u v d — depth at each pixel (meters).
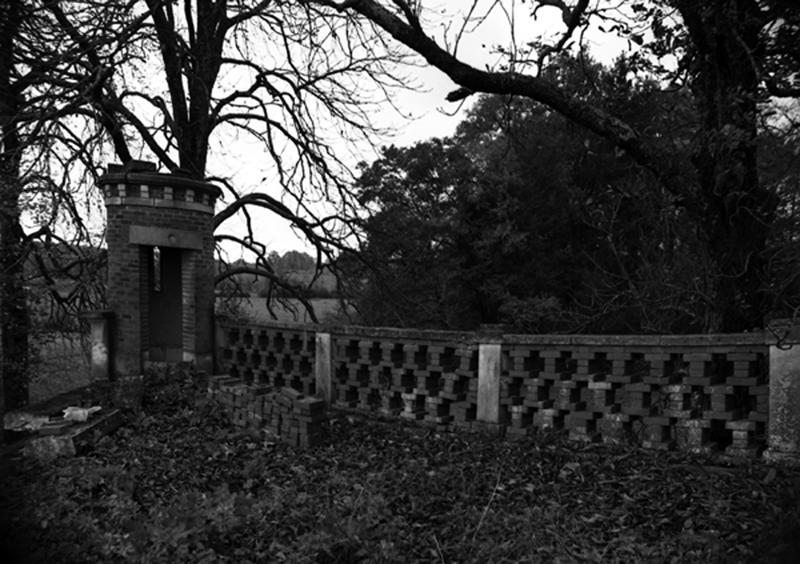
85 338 14.68
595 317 14.52
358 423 8.03
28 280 13.09
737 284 6.79
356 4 7.99
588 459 6.00
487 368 7.12
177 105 15.71
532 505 5.29
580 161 22.80
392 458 6.79
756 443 5.54
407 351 7.84
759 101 6.18
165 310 10.23
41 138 10.65
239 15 15.40
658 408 6.06
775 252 6.93
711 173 6.83
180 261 10.31
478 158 27.19
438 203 25.77
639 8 6.97
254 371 9.88
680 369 6.17
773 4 6.15
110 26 10.62
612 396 6.35
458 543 4.66
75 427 6.89
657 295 13.13
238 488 6.11
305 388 9.17
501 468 6.09
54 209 11.34
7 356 13.05
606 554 4.28
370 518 4.86
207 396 8.61
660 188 13.31
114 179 9.12
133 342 9.18
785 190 7.64
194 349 9.81
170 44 13.40
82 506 5.07
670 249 14.02
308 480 6.20
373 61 15.54
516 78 7.62
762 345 5.37
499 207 23.59
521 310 21.88
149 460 6.59
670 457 5.69
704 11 6.23
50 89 11.78
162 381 9.20
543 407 6.78
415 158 25.86
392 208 24.11
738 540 4.19
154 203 9.37
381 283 18.69
